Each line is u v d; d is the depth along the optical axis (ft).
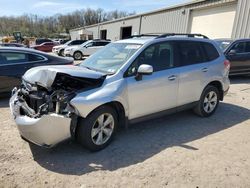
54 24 333.62
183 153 13.04
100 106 12.48
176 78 15.65
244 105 22.71
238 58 34.32
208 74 17.74
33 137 11.46
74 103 11.48
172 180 10.69
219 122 17.84
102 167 11.49
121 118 13.85
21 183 10.19
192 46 17.19
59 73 11.91
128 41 15.80
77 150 12.92
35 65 23.02
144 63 14.33
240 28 49.19
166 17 75.77
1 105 20.58
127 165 11.73
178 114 19.12
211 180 10.81
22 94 13.16
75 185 10.16
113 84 12.94
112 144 13.74
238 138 15.19
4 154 12.33
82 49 73.82
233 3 51.34
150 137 14.87
